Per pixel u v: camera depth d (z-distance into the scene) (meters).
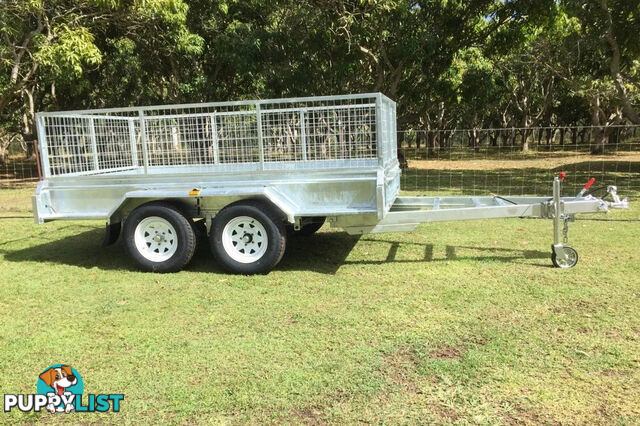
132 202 5.93
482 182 14.13
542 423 2.70
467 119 43.41
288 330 3.99
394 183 6.62
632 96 27.27
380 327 3.99
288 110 6.11
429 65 18.02
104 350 3.72
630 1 13.67
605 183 13.20
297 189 5.51
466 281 5.10
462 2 16.20
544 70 28.97
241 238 5.60
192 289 5.10
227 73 20.61
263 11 18.19
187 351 3.66
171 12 14.96
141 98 23.19
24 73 16.00
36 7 12.55
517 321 4.04
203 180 5.71
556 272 5.30
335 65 16.73
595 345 3.58
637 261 5.59
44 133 6.11
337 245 6.85
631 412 2.78
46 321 4.31
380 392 3.04
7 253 6.84
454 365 3.34
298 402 2.95
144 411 2.92
